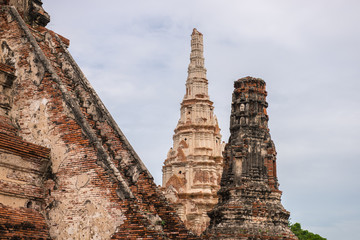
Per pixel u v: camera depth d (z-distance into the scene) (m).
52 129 18.91
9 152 17.45
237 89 34.03
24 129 19.42
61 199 18.14
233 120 33.59
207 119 86.56
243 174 31.72
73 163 18.27
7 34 20.53
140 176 22.27
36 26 22.70
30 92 19.62
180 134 85.81
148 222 16.81
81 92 21.61
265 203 31.25
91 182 17.80
